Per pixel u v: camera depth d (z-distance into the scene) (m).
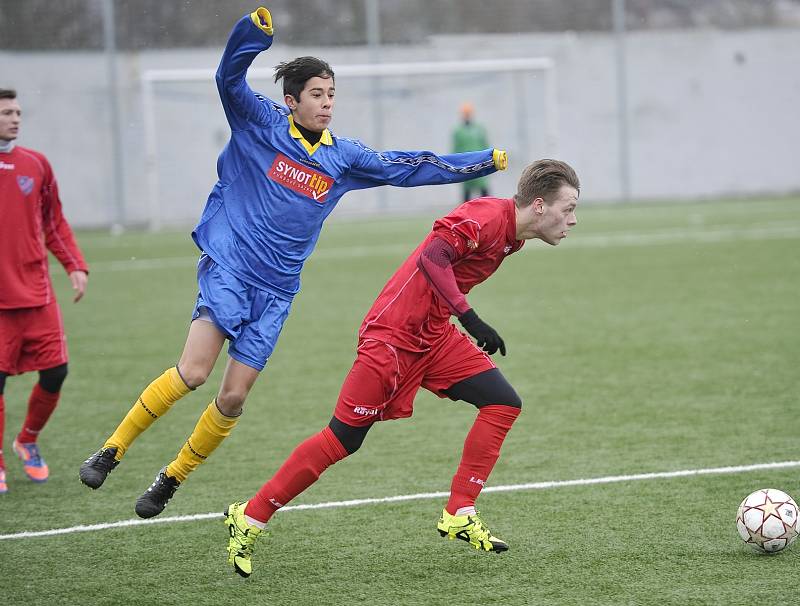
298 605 14.66
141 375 32.38
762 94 101.44
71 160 87.44
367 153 17.44
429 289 15.88
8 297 21.17
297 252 17.06
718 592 14.45
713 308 41.03
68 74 86.69
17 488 21.31
